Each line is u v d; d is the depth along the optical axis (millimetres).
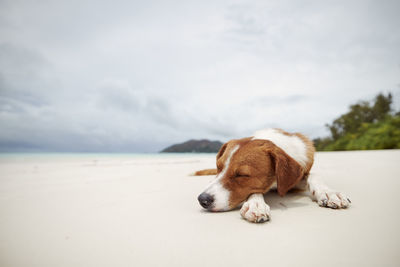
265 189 550
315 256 291
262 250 314
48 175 1286
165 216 489
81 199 673
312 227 390
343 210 482
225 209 518
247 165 533
